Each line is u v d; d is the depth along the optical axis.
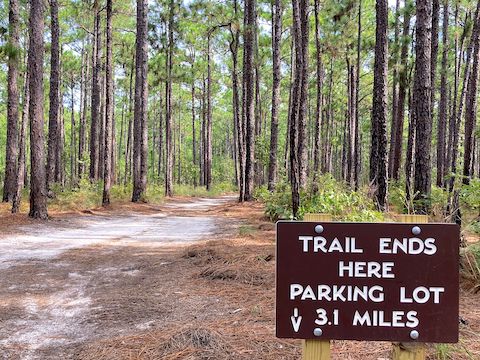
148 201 22.00
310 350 2.42
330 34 21.06
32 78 12.69
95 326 4.56
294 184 10.30
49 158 17.83
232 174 56.25
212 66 36.81
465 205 7.25
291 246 2.39
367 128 36.12
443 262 2.32
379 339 2.35
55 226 12.36
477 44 14.77
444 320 2.32
